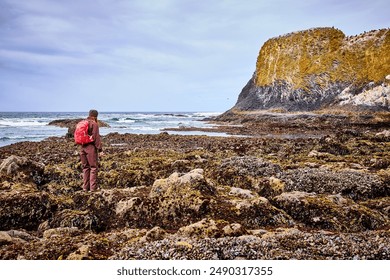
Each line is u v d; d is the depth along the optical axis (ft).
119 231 28.32
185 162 49.83
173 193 32.89
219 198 32.99
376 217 30.45
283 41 316.60
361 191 38.27
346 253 21.88
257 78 325.62
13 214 31.32
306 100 279.08
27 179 41.93
